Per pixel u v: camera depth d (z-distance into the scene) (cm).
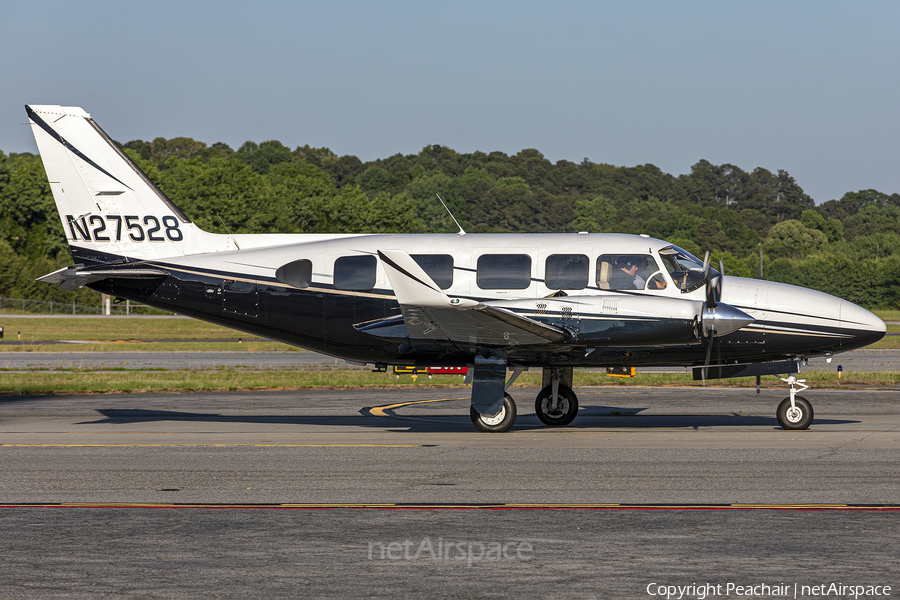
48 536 2403
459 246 4688
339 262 4794
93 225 5025
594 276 4519
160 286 4962
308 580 2025
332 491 2973
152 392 7044
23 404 6166
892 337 15212
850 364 10150
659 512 2644
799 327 4459
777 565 2117
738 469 3322
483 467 3409
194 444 4094
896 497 2822
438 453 3769
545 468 3378
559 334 4253
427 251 4700
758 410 5581
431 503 2784
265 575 2059
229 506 2758
